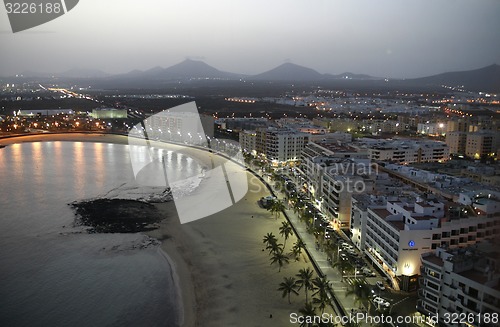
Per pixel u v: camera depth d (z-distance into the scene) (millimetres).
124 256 156875
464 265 95875
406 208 134625
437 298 100188
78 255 157000
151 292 131000
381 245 134875
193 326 113062
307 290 128250
